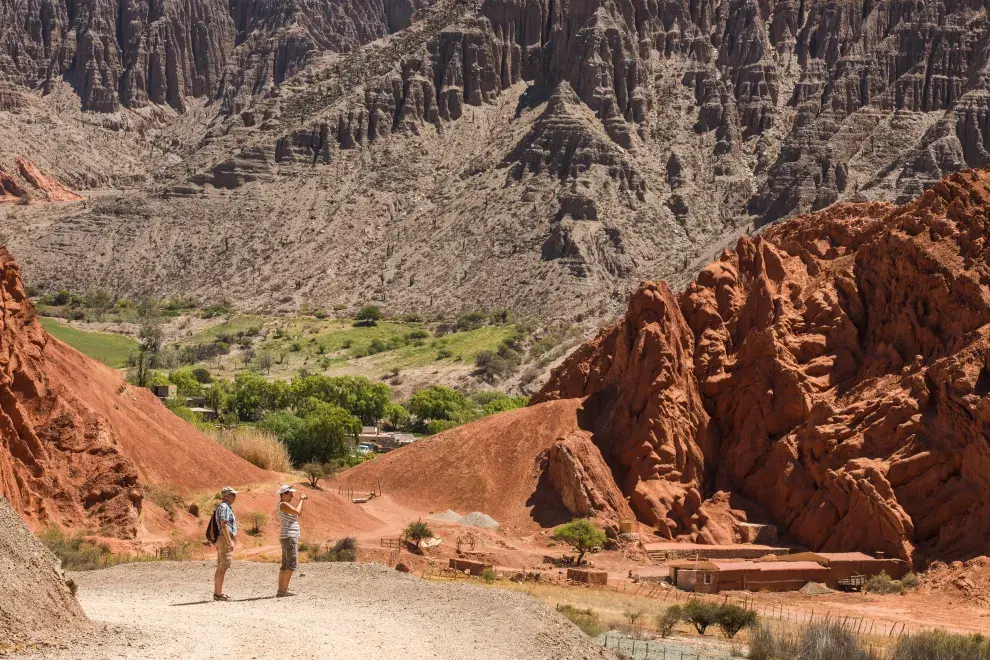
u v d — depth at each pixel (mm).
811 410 71312
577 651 19344
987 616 52000
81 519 45125
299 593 22109
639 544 64938
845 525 64250
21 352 48719
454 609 20672
